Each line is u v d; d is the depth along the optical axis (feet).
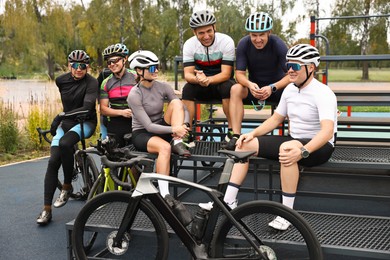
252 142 11.09
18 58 118.11
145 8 108.17
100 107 15.21
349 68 168.45
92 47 114.42
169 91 13.26
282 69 14.07
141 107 12.67
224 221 9.14
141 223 10.37
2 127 26.71
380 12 94.12
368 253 8.89
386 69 155.94
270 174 13.93
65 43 114.21
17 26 107.04
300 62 10.36
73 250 10.19
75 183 18.24
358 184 18.16
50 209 14.17
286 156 10.00
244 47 14.14
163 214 9.33
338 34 98.48
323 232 9.94
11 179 20.11
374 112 41.57
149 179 9.30
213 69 14.85
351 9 95.35
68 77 15.02
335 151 12.84
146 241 12.48
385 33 94.43
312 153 10.50
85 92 14.90
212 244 9.25
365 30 95.40
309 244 8.71
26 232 13.43
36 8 109.09
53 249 12.14
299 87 10.75
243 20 103.09
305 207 15.51
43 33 108.99
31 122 27.58
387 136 25.67
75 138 14.03
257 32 13.25
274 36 13.98
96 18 108.99
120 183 9.53
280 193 13.41
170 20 105.09
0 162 24.22
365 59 14.46
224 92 14.40
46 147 27.99
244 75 13.97
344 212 14.96
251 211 8.99
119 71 14.84
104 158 9.42
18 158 25.18
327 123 10.15
